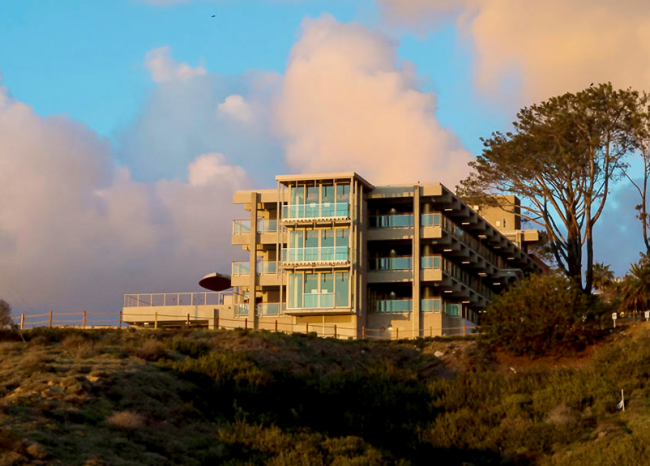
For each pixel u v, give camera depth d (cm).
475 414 4459
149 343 4716
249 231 7288
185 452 3562
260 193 7306
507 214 9869
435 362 5388
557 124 6359
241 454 3659
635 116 6241
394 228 7131
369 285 7175
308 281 6944
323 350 5403
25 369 4003
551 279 5562
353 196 6994
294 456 3634
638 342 5038
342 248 6900
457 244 7381
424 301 7012
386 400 4619
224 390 4300
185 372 4412
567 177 6475
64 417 3494
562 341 5331
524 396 4562
